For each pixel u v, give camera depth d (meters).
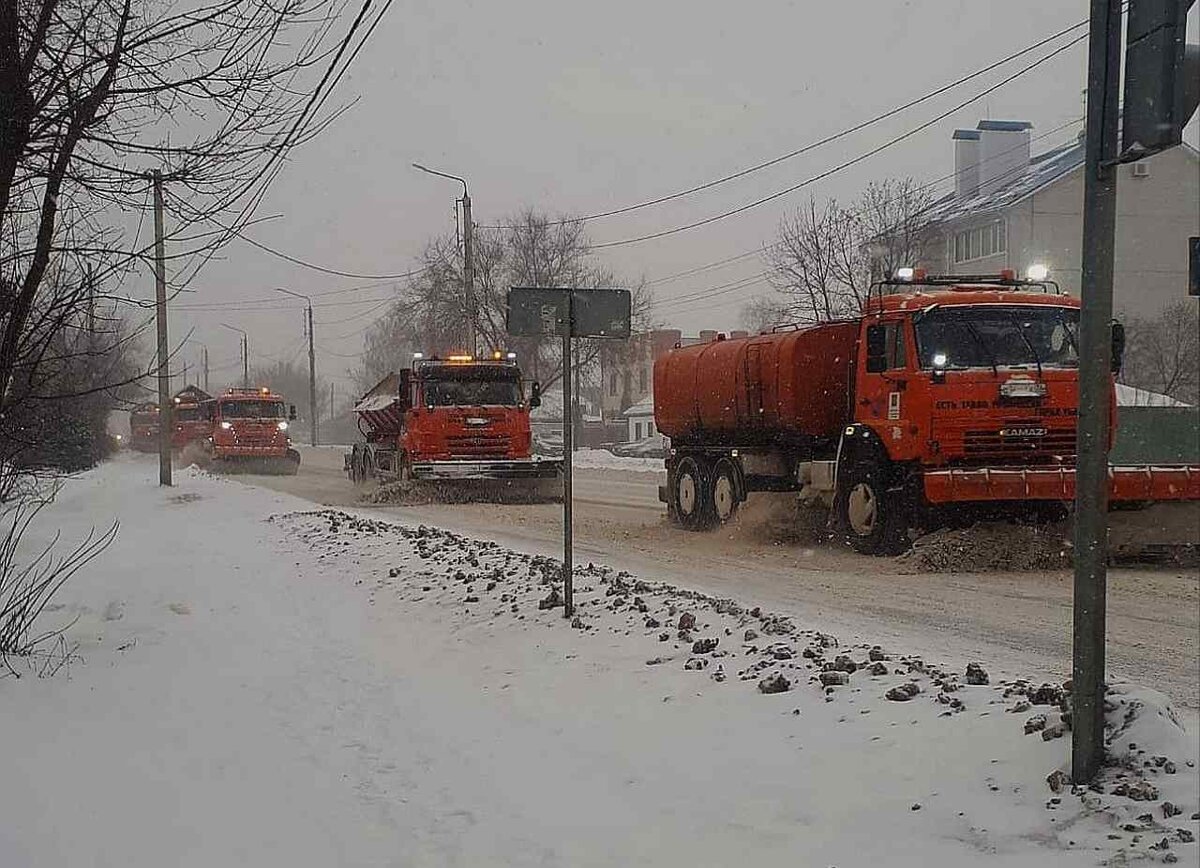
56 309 8.54
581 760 5.50
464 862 4.43
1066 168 44.50
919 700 5.51
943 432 12.33
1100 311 4.45
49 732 6.48
